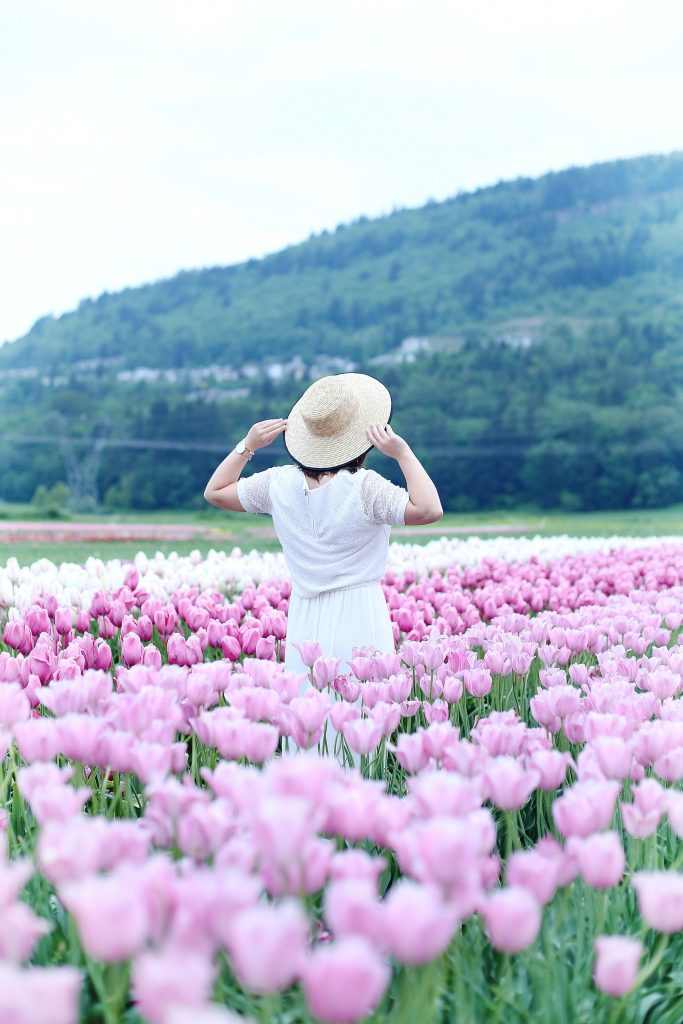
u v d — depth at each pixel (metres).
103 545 23.44
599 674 3.63
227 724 2.21
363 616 3.71
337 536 3.67
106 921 1.25
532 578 7.95
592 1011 1.92
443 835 1.48
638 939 2.03
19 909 1.46
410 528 35.03
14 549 20.27
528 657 3.52
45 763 2.06
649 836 2.25
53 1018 1.16
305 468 3.73
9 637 3.91
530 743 2.43
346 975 1.17
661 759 2.32
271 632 4.39
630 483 59.09
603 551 10.52
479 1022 1.87
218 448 63.34
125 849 1.64
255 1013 1.75
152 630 4.59
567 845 1.81
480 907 1.73
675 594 5.99
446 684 3.14
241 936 1.21
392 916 1.30
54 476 63.53
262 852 1.55
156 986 1.21
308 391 3.75
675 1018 2.00
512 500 60.50
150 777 2.04
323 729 2.70
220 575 6.90
